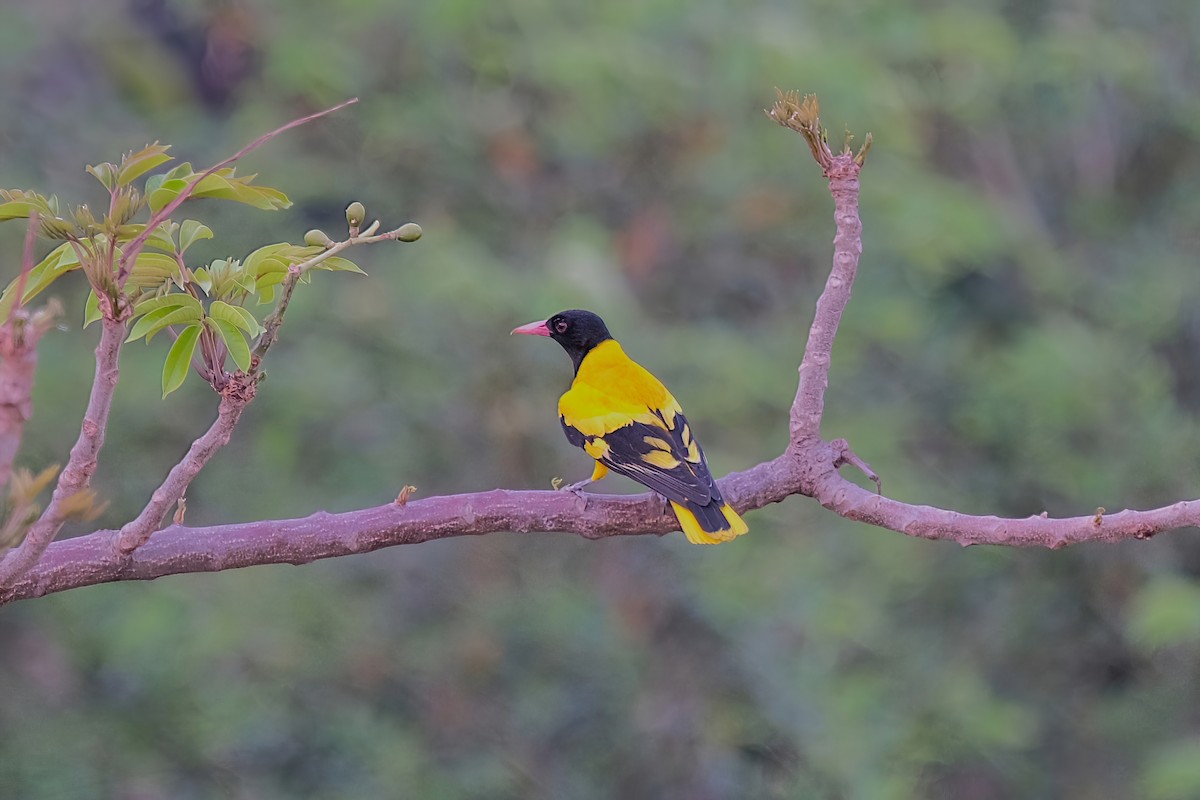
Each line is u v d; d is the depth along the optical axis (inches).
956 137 788.6
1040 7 737.0
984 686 641.0
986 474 664.4
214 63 682.8
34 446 509.4
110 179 173.3
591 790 546.3
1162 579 636.1
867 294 623.8
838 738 580.7
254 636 530.3
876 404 654.5
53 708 524.1
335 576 547.5
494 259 564.7
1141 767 649.0
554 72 552.1
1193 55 748.6
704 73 581.6
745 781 568.4
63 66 624.4
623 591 576.1
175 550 209.6
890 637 633.6
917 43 644.1
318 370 532.1
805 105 222.5
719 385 558.3
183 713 523.8
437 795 528.4
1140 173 780.6
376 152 582.2
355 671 542.0
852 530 612.7
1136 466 661.3
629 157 605.9
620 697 554.3
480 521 220.2
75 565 205.2
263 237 548.1
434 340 543.5
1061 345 652.1
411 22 579.2
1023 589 674.8
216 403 541.6
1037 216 800.9
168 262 182.5
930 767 634.2
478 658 545.3
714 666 576.1
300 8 582.9
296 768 527.2
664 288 621.9
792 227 605.9
